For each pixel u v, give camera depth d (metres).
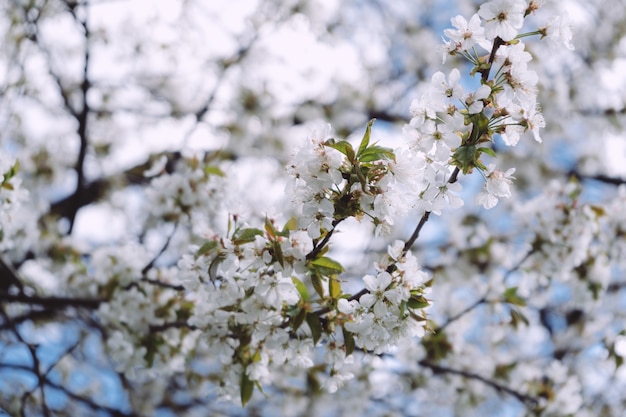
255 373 3.63
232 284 3.35
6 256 6.14
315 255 3.10
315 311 3.29
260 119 9.09
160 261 6.97
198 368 7.23
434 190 2.91
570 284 6.25
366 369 6.92
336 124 9.82
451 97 2.88
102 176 8.42
